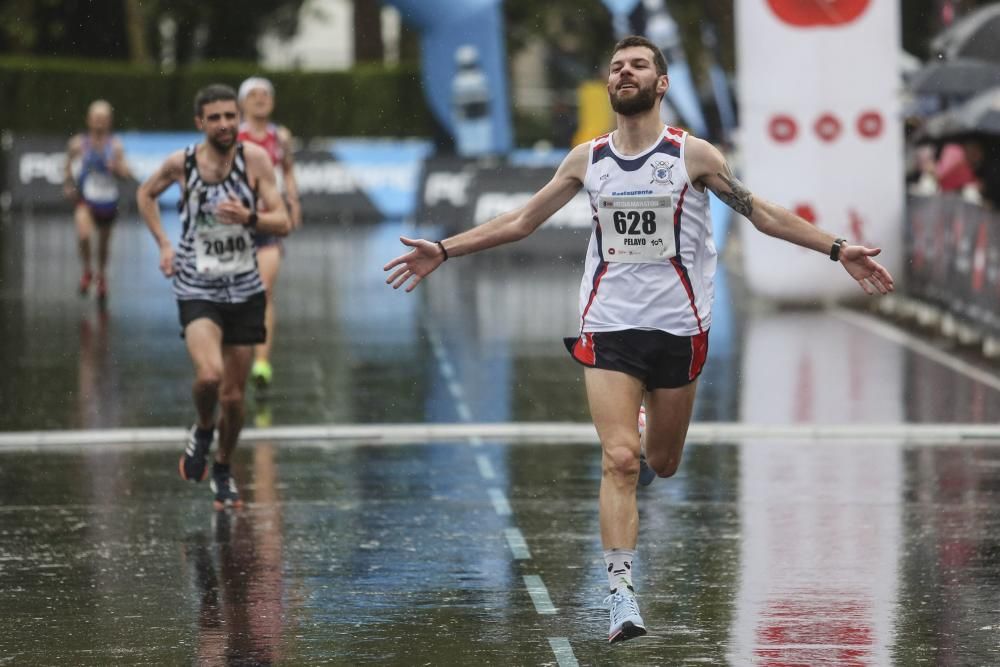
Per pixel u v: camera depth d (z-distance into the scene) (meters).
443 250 22.48
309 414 40.53
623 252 21.77
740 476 33.09
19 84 140.12
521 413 40.69
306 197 115.69
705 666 20.55
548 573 25.50
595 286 22.03
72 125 141.25
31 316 60.62
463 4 99.56
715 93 120.50
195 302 29.88
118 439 37.22
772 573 25.44
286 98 141.75
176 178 30.27
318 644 21.58
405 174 116.19
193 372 47.16
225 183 29.70
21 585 24.80
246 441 37.38
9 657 20.94
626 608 20.31
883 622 22.61
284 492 31.83
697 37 141.25
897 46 62.31
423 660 20.83
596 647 21.42
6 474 33.47
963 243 54.69
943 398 42.56
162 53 162.38
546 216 22.38
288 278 75.69
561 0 152.50
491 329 57.56
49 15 156.38
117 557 26.61
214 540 27.83
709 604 23.62
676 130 21.70
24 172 118.69
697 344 22.09
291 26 165.88
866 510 29.92
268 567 25.94
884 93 62.50
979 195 58.09
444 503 30.80
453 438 37.72
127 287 71.25
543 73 170.38
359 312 62.84
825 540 27.62
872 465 34.16
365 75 141.75
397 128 142.25
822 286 63.97
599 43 155.00
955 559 26.25
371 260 84.88
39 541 27.73
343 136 142.12
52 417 39.84
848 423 38.88
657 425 22.88
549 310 63.50
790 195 63.19
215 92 29.34
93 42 158.75
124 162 66.12
